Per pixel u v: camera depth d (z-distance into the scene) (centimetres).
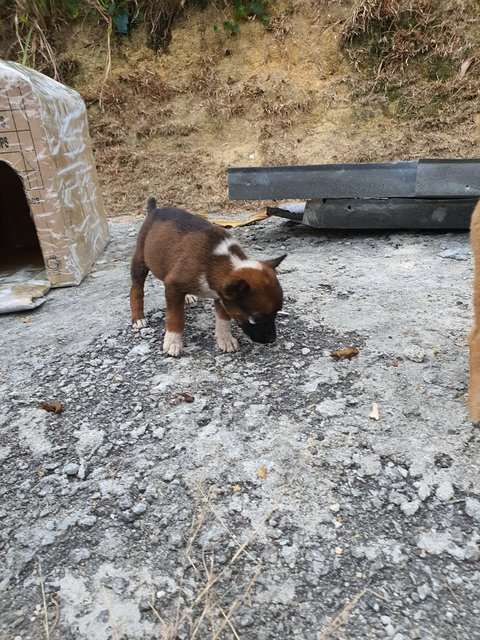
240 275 56
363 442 47
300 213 110
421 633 32
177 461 46
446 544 38
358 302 73
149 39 155
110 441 49
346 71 148
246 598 35
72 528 41
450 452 45
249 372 59
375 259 92
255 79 150
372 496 42
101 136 151
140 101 153
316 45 150
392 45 144
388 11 142
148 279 87
